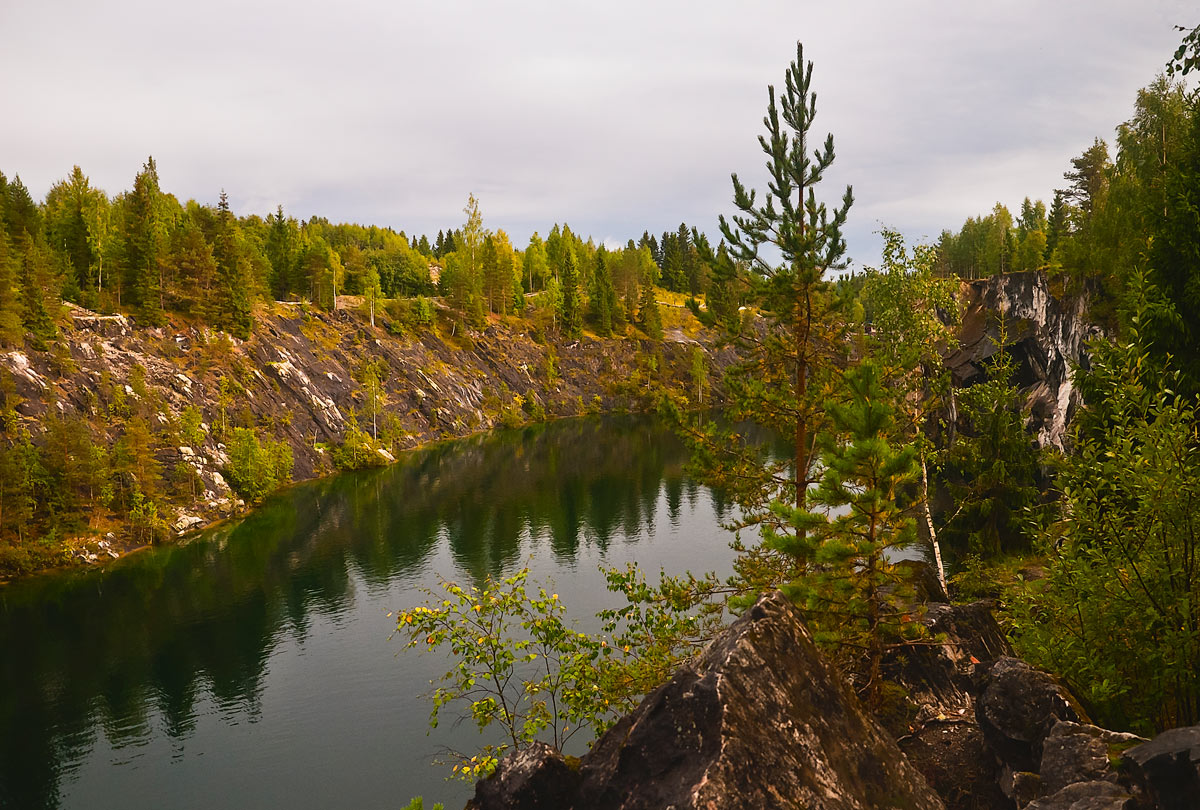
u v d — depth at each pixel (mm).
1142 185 39562
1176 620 8891
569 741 33219
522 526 75875
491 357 159250
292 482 98375
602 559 64000
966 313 75500
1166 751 5840
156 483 77000
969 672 11742
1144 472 9250
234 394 98875
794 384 17172
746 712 6086
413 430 128375
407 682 43406
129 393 83812
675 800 5512
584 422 155375
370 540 71562
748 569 15211
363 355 131750
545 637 12914
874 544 9312
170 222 130250
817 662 7180
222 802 32875
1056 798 6668
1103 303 50000
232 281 108312
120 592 58562
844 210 15688
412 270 179500
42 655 47875
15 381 73250
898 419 19812
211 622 52719
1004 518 36625
